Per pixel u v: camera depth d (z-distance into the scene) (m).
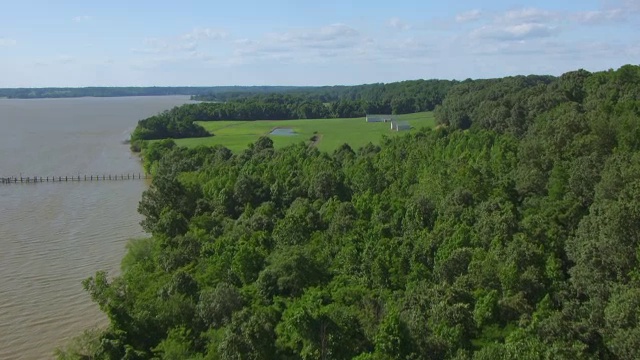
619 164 68.75
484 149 104.81
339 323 50.59
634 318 42.88
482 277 56.22
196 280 65.44
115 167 180.00
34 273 84.88
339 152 142.25
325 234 77.88
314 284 64.56
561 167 78.88
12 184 152.25
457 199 77.12
